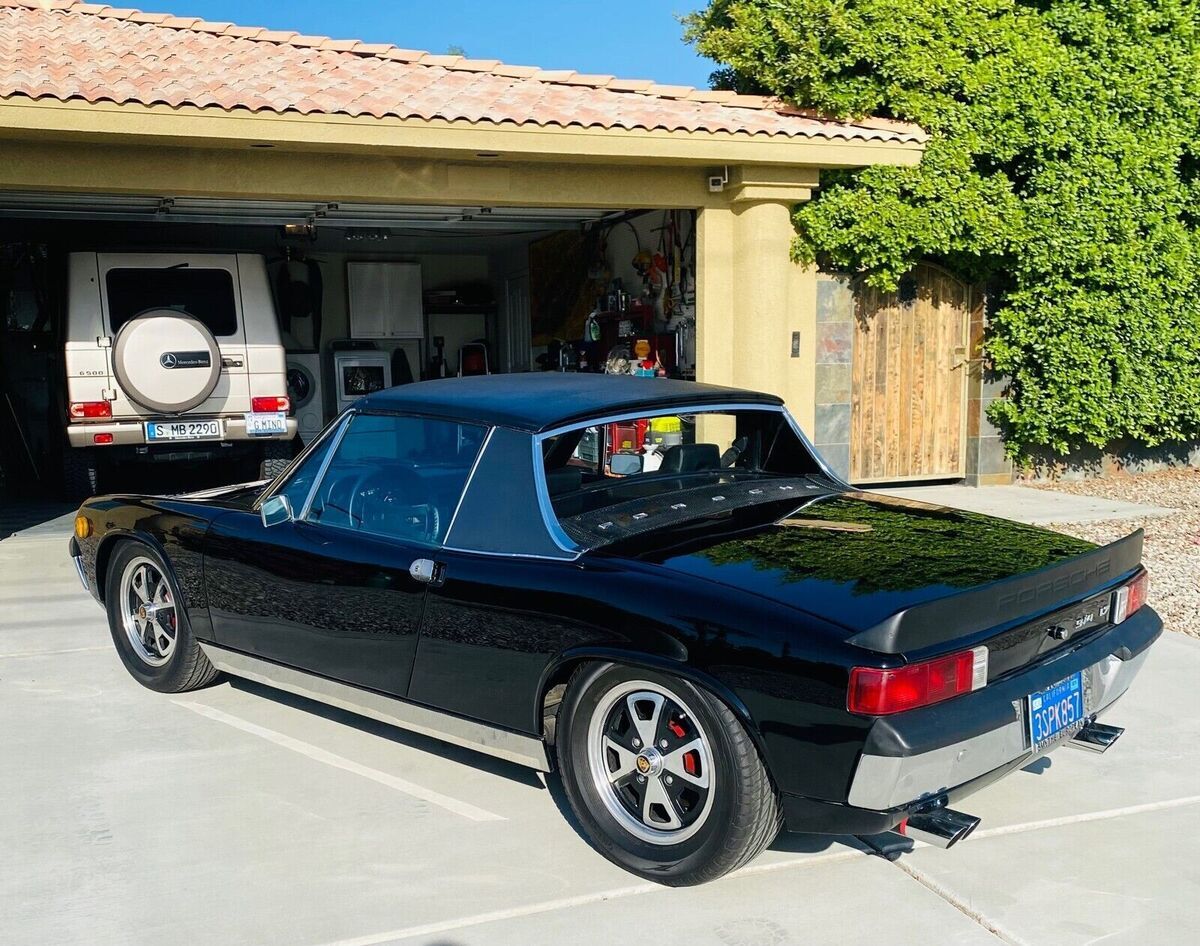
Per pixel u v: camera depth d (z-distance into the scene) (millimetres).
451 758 4215
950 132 9961
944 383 10984
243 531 4402
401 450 3975
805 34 9750
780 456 4527
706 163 9039
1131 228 10805
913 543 3502
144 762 4137
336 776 4027
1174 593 6824
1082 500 10203
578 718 3318
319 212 10328
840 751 2781
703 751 3064
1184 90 10977
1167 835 3576
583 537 3484
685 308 10430
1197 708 4852
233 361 9945
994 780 3117
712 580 3131
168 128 7301
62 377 9570
